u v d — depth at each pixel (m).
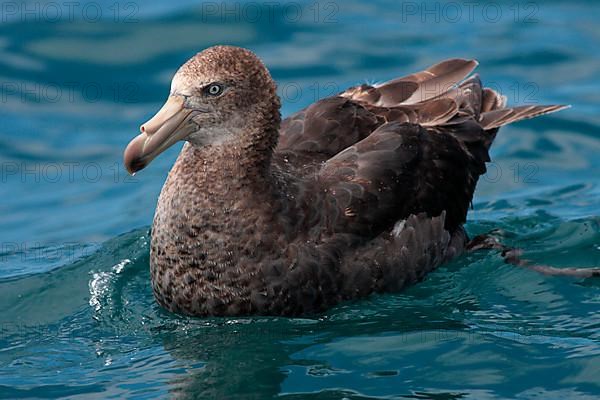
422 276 13.18
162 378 11.44
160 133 11.75
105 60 20.09
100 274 14.00
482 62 19.67
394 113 14.02
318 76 19.31
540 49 20.05
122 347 12.23
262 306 12.17
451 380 11.21
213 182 11.97
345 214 12.45
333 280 12.30
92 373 11.66
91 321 12.90
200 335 12.23
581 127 18.28
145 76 19.77
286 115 18.06
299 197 12.30
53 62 20.05
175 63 19.95
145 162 11.78
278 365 11.55
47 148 18.28
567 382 11.11
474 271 13.70
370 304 12.64
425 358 11.63
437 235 13.30
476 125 14.52
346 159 12.90
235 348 11.91
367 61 19.73
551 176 17.25
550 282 13.45
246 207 11.98
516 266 13.81
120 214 16.55
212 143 11.98
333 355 11.71
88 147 18.30
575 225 14.98
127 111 19.03
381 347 11.84
